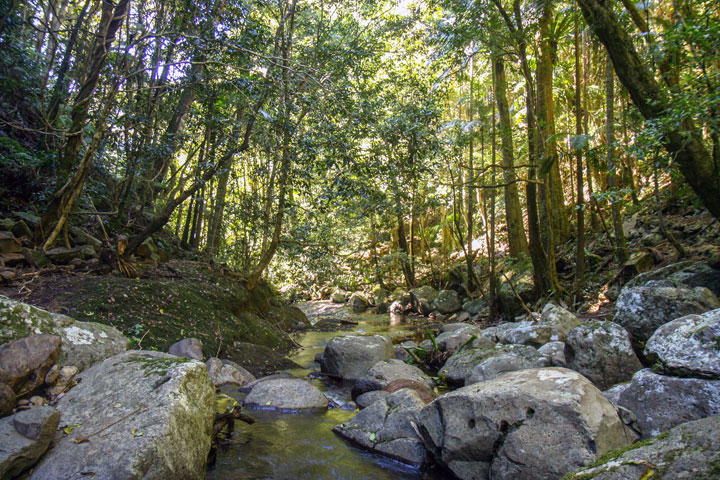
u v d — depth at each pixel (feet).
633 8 21.25
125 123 24.00
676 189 32.50
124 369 10.82
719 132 17.24
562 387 10.04
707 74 19.26
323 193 25.98
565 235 40.65
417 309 53.47
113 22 21.56
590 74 42.37
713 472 5.94
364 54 30.83
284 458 11.82
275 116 25.22
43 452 8.14
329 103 23.89
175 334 20.17
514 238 43.62
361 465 11.57
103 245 24.08
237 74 23.99
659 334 12.32
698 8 25.00
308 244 33.60
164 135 26.07
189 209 40.96
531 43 30.30
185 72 23.49
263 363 22.57
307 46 33.55
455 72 33.53
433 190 46.96
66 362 11.15
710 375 10.28
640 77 19.99
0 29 24.26
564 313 23.00
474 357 19.76
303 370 23.06
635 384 11.50
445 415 11.14
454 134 36.47
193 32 22.00
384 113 28.78
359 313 58.13
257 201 34.83
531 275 36.70
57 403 9.86
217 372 18.66
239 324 25.49
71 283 19.90
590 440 9.01
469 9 28.78
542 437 9.42
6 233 21.09
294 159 24.62
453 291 50.72
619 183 39.37
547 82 35.53
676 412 10.39
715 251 24.72
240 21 23.25
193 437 9.55
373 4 36.29
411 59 38.83
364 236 63.00
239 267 41.42
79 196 24.86
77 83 29.91
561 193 40.91
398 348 26.66
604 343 14.98
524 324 23.41
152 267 27.43
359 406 16.33
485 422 10.30
